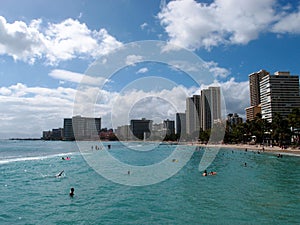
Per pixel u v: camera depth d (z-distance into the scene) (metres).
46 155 57.50
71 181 25.16
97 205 16.42
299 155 53.38
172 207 15.73
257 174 29.03
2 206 16.27
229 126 110.56
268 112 130.88
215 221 13.12
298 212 14.38
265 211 14.62
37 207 16.00
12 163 41.72
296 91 130.00
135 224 12.91
